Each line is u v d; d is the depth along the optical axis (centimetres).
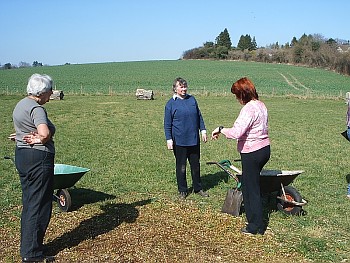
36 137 484
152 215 691
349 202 779
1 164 1073
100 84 5562
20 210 714
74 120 2081
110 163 1106
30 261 509
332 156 1237
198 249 559
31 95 501
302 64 8850
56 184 672
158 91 4462
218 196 808
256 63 9231
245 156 594
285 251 557
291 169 1062
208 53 11019
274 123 2059
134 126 1891
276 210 714
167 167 1057
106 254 540
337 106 3038
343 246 575
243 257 538
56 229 625
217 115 2397
